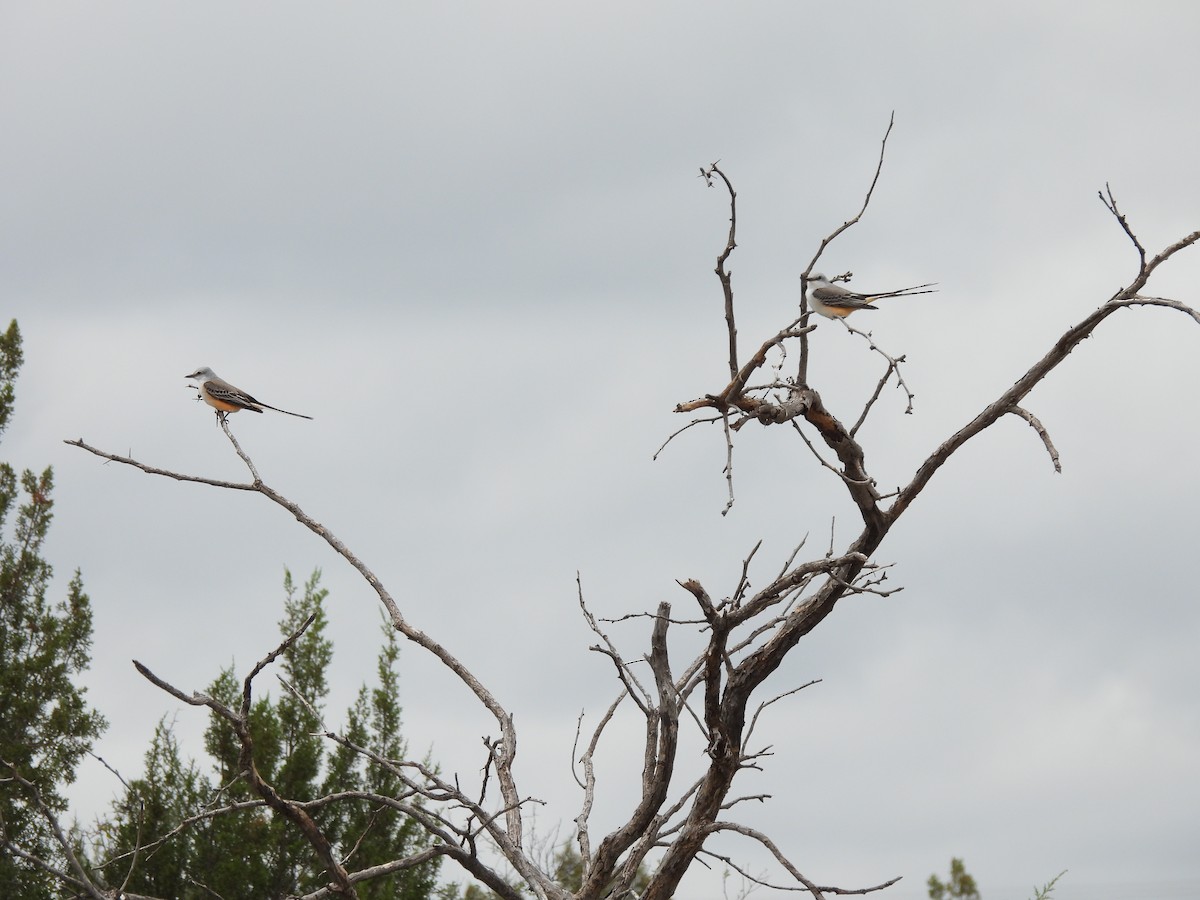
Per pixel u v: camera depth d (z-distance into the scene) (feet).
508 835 41.45
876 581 39.91
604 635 40.70
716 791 40.29
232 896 70.33
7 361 99.19
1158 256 37.09
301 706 79.30
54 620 89.56
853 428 42.45
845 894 35.76
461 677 43.50
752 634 43.06
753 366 39.32
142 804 36.42
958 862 75.97
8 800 73.00
